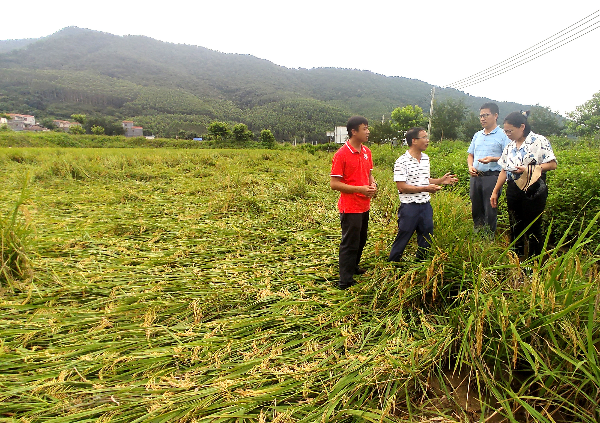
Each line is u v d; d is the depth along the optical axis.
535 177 3.03
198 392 1.76
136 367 2.01
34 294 2.86
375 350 2.04
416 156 3.10
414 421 1.65
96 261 3.64
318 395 1.80
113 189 7.79
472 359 1.83
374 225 4.88
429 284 2.50
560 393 1.69
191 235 4.67
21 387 1.79
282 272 3.45
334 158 3.02
